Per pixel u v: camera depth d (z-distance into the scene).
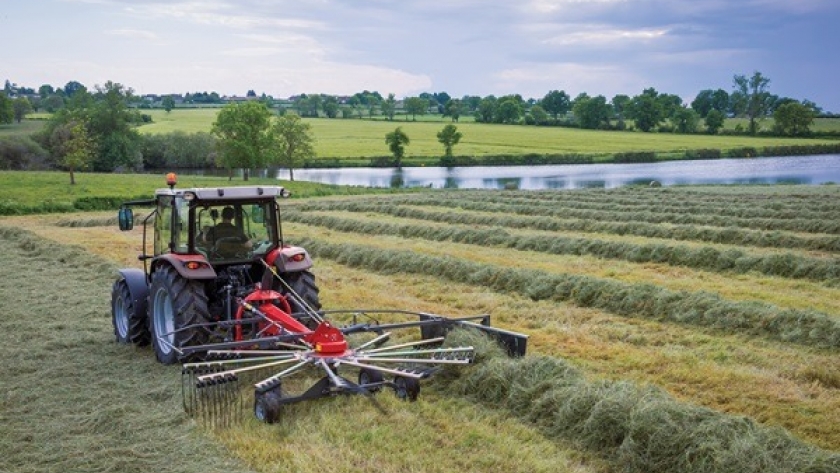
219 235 9.19
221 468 5.86
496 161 90.81
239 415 7.00
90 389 7.82
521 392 7.19
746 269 15.25
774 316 10.31
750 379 8.13
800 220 22.30
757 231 19.95
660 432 5.98
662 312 11.27
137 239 23.05
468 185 64.75
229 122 65.12
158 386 7.89
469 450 6.18
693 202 30.25
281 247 9.54
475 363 7.90
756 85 146.25
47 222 30.77
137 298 9.40
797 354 9.24
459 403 7.30
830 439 6.53
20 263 17.33
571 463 6.04
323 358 7.25
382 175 77.50
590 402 6.61
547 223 23.56
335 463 5.86
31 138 78.75
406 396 7.32
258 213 9.43
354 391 7.09
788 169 77.56
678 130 139.75
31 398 7.51
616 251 17.41
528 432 6.59
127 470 5.82
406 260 15.76
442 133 93.69
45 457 6.06
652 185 45.16
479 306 12.12
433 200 32.97
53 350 9.52
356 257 16.92
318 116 172.12
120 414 6.97
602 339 10.05
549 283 12.98
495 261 16.98
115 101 79.56
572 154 94.44
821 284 13.86
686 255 16.19
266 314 8.22
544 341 9.84
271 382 6.79
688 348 9.55
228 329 8.48
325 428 6.57
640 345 9.78
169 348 8.59
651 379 8.20
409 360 7.32
